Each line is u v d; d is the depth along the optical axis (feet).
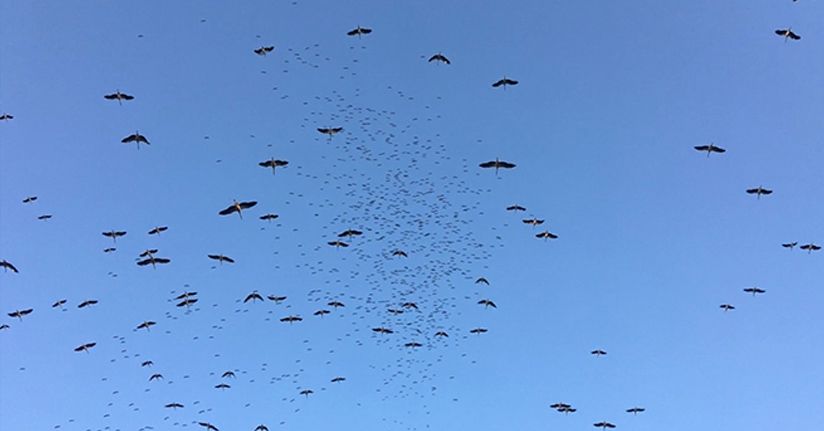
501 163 152.25
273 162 145.79
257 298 164.35
